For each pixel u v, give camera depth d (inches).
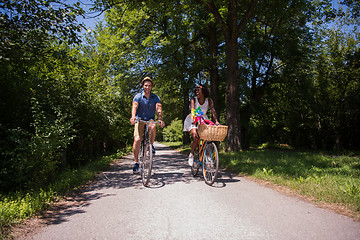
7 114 191.3
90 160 360.8
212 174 183.5
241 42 698.2
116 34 614.9
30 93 211.2
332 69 699.4
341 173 212.7
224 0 427.8
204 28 627.5
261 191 158.7
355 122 703.7
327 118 734.5
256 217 110.0
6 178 162.9
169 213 117.5
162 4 431.2
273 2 493.7
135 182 200.1
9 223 103.0
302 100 762.8
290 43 641.0
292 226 98.8
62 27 210.2
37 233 96.3
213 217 110.8
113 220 110.0
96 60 383.2
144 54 622.2
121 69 626.8
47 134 187.3
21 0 192.2
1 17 185.2
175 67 591.5
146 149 186.7
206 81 745.6
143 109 194.1
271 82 728.3
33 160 173.0
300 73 693.3
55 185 172.1
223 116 878.4
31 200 132.9
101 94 369.4
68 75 273.4
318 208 121.4
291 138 966.4
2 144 167.0
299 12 543.2
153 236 91.9
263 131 1107.9
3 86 186.4
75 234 95.0
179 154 593.0
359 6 396.5
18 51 189.3
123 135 584.1
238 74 443.2
